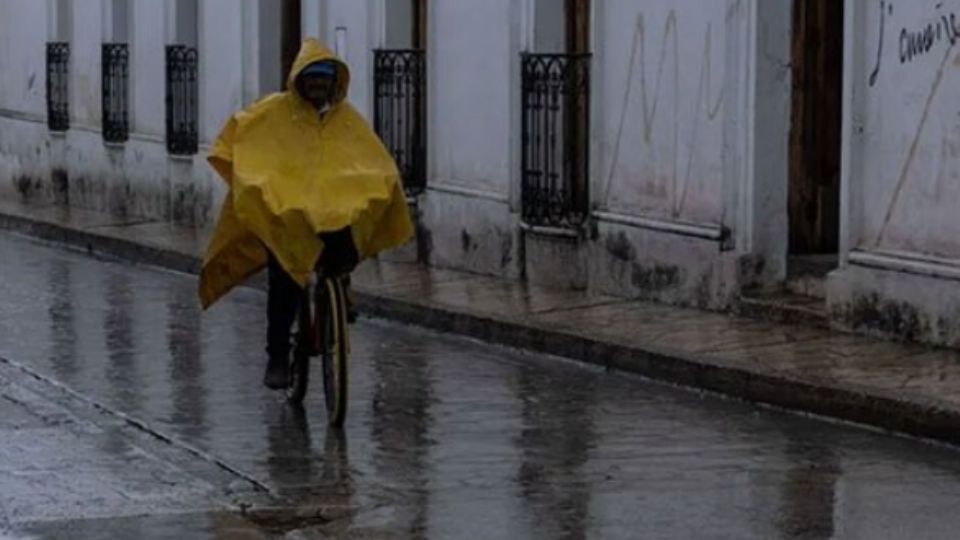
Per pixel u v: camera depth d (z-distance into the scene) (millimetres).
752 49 20438
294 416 16234
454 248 25938
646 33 22031
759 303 20266
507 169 24734
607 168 22859
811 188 20750
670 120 21672
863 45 18906
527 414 16391
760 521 12414
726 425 15836
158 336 21281
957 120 17844
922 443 15008
